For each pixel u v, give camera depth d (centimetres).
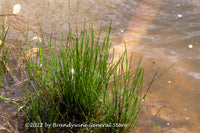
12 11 334
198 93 246
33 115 200
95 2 376
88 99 213
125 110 207
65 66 213
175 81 259
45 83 228
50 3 362
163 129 210
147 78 262
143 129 209
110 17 351
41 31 310
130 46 304
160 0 391
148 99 238
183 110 229
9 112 209
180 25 339
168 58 288
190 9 369
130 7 374
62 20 333
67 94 213
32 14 336
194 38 316
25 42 288
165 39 317
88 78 209
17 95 225
